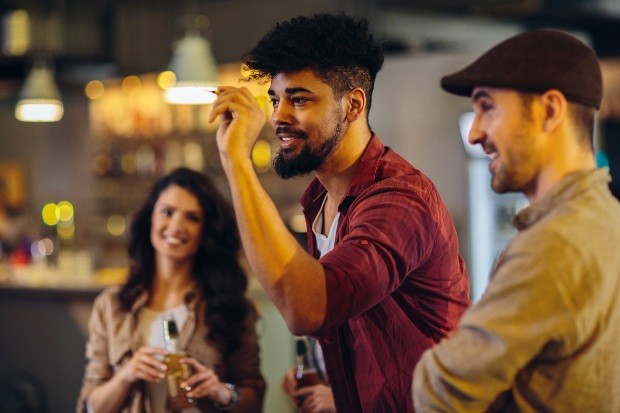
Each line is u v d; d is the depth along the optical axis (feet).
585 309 5.87
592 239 5.96
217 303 12.21
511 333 5.87
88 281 24.88
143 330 12.28
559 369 5.98
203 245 12.32
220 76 28.63
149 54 26.89
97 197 33.30
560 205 6.10
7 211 36.24
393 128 24.93
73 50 26.61
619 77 29.71
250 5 24.61
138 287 12.43
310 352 10.98
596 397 6.00
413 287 7.85
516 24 26.58
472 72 6.31
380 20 22.76
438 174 24.21
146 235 12.51
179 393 11.42
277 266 6.70
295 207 29.12
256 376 12.51
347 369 8.27
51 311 19.43
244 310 12.41
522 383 6.07
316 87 7.53
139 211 12.53
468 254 23.72
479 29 25.71
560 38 6.23
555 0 24.70
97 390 12.03
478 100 6.40
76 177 33.76
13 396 19.63
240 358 12.40
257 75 7.77
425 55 24.35
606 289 5.95
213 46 25.53
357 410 8.30
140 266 12.48
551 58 6.14
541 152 6.19
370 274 6.90
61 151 34.17
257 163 29.45
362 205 7.54
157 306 12.41
